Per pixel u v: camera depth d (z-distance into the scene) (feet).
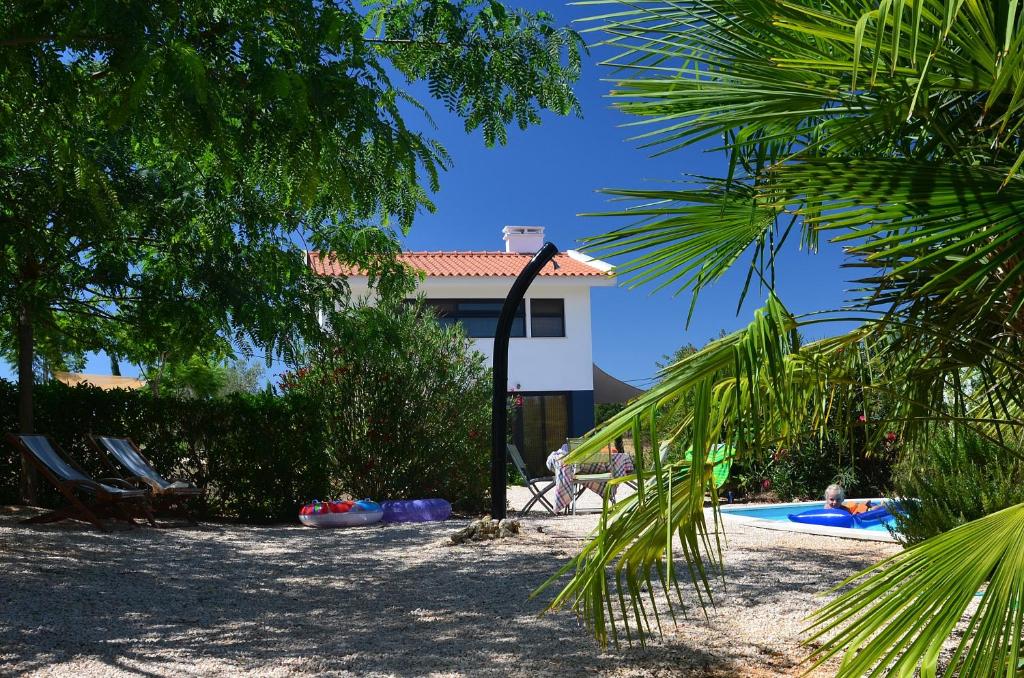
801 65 7.22
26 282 29.30
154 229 30.81
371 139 13.93
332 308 36.11
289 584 21.11
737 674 13.01
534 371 69.31
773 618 16.58
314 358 40.40
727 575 21.34
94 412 34.37
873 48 6.87
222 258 31.32
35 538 24.91
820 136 8.46
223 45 12.96
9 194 25.58
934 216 6.61
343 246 33.22
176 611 17.53
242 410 36.73
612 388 76.59
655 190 8.71
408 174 14.12
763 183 8.26
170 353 36.83
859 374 10.47
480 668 13.37
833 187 6.93
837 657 13.75
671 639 15.05
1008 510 7.16
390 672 13.23
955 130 8.34
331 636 15.61
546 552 25.22
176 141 12.17
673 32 8.00
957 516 18.74
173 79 11.11
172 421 35.76
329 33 13.71
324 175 13.55
